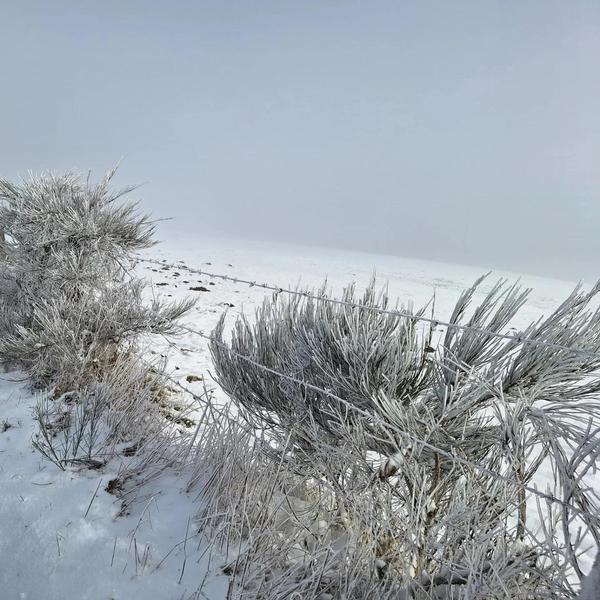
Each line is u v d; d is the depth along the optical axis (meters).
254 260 27.22
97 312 4.98
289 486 3.07
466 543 2.17
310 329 3.20
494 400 2.45
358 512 2.56
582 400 2.71
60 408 3.93
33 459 3.34
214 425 3.46
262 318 3.54
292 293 3.51
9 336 4.80
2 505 2.87
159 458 3.43
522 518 2.27
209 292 12.78
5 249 5.46
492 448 2.71
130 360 4.86
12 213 5.55
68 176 5.75
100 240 5.33
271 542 2.57
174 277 14.49
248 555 2.37
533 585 2.07
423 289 21.33
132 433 3.69
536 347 2.63
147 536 2.69
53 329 4.57
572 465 1.84
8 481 3.09
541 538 3.26
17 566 2.45
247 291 13.88
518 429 2.20
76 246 5.41
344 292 3.22
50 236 5.26
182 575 2.42
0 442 3.57
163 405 4.55
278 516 2.82
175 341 7.48
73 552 2.55
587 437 1.86
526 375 2.68
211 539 2.64
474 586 1.97
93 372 4.63
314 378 3.10
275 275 21.38
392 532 2.45
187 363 6.66
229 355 3.59
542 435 2.21
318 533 2.72
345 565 2.30
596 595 1.55
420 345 2.94
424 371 2.99
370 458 3.33
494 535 2.19
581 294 2.63
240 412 3.53
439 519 2.53
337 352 2.94
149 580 2.39
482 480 2.48
